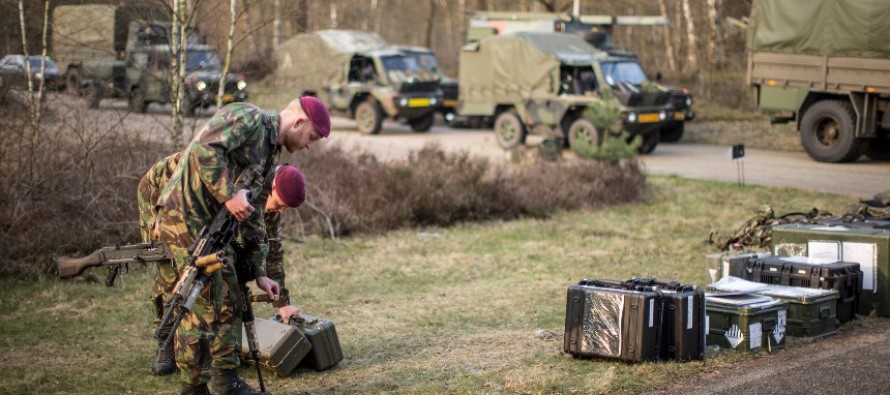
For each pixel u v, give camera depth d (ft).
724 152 69.00
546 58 68.08
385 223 38.65
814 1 59.93
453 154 45.37
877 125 59.31
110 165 32.35
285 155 40.16
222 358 16.76
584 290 19.99
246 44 38.09
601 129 65.26
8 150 30.60
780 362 20.11
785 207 44.88
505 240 37.01
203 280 15.74
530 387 18.12
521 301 26.71
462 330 23.47
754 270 24.26
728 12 124.67
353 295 27.73
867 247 24.40
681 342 19.71
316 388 18.61
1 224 29.73
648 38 120.67
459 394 17.95
